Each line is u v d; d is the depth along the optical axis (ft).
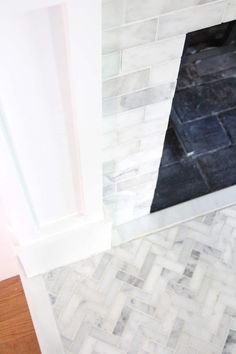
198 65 6.18
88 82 2.76
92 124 3.12
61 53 2.60
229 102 6.04
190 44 5.94
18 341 4.66
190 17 2.83
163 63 3.11
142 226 5.21
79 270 4.94
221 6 2.87
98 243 4.83
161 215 5.29
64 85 2.82
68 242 4.53
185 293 4.87
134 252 5.06
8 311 4.80
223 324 4.73
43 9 2.31
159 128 3.77
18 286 4.91
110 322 4.70
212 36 5.85
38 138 3.18
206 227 5.25
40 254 4.50
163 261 5.03
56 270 4.94
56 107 2.98
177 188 5.49
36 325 4.70
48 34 2.47
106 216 4.52
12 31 2.37
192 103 6.00
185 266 5.01
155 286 4.89
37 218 4.10
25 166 3.39
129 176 4.31
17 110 2.88
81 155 3.39
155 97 3.40
